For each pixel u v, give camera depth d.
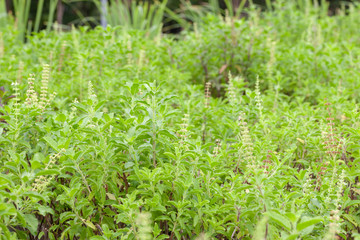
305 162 3.03
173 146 2.55
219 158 2.73
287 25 7.78
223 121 3.48
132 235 2.19
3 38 6.31
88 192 2.51
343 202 2.39
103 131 2.51
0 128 2.50
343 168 2.64
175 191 2.35
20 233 2.33
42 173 2.09
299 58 5.17
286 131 3.19
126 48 5.07
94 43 5.48
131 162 2.36
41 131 2.69
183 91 4.31
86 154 2.54
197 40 6.02
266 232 2.00
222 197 2.38
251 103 3.53
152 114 2.46
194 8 9.43
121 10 8.77
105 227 2.17
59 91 3.98
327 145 2.88
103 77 4.42
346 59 5.19
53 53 5.27
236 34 5.66
